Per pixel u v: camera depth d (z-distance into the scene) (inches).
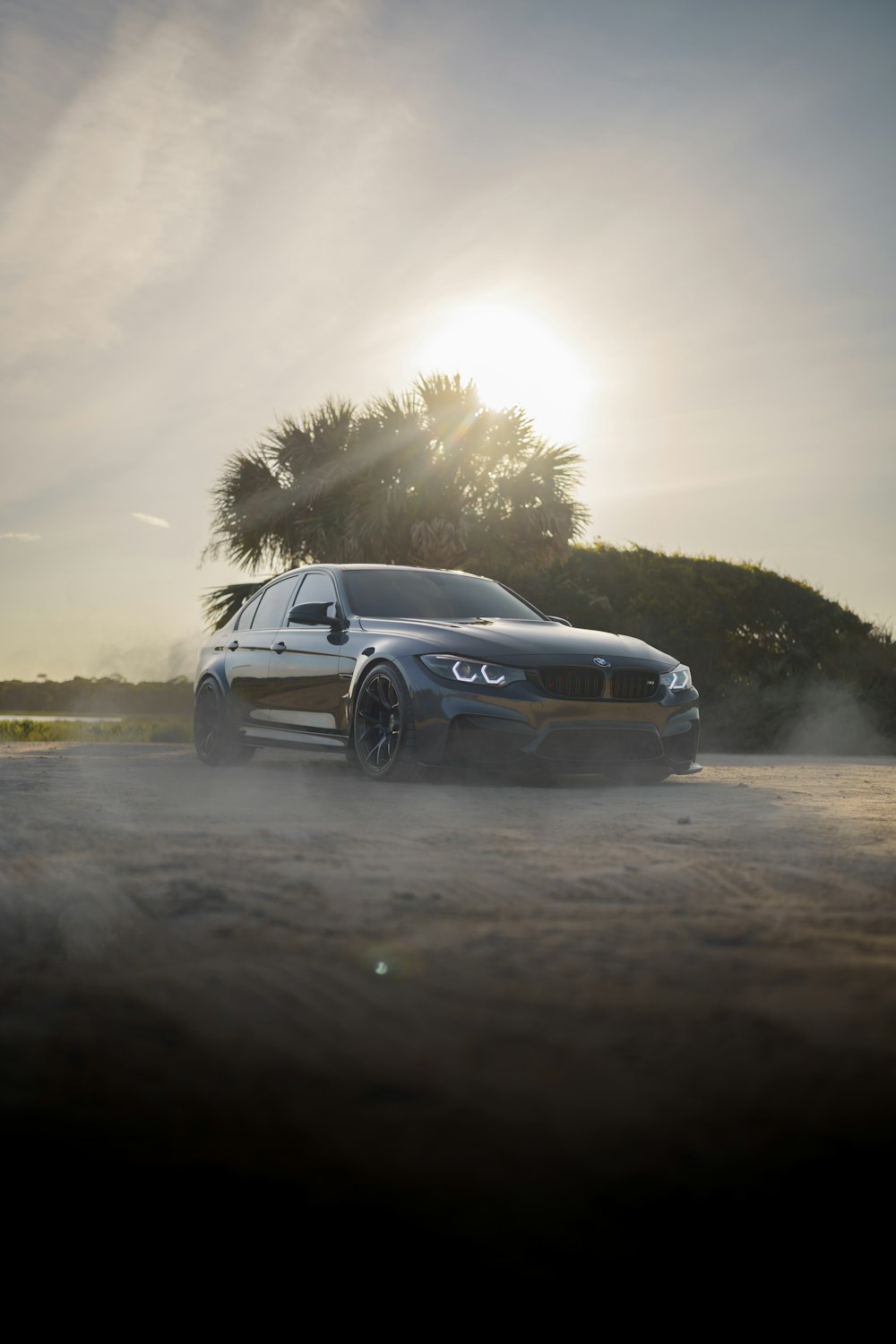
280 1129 42.5
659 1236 35.2
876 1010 57.4
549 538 588.7
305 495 597.6
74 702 887.1
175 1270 33.2
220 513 625.3
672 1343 30.0
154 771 246.8
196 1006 57.9
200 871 98.6
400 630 222.4
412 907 84.7
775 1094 45.9
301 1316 31.0
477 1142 41.4
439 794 186.9
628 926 78.2
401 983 62.7
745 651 653.9
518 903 86.6
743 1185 38.4
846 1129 42.6
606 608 591.5
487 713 199.9
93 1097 45.4
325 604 240.1
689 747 223.1
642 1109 44.4
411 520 579.5
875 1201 37.4
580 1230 35.5
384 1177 38.7
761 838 128.0
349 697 227.5
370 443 588.1
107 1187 37.9
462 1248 34.5
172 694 719.7
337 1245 34.6
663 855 112.8
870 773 270.2
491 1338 30.3
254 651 267.9
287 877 96.3
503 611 255.0
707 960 68.5
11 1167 39.3
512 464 596.7
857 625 740.7
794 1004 58.4
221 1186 38.0
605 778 231.9
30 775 223.5
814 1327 30.8
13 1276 32.8
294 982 62.7
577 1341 30.1
